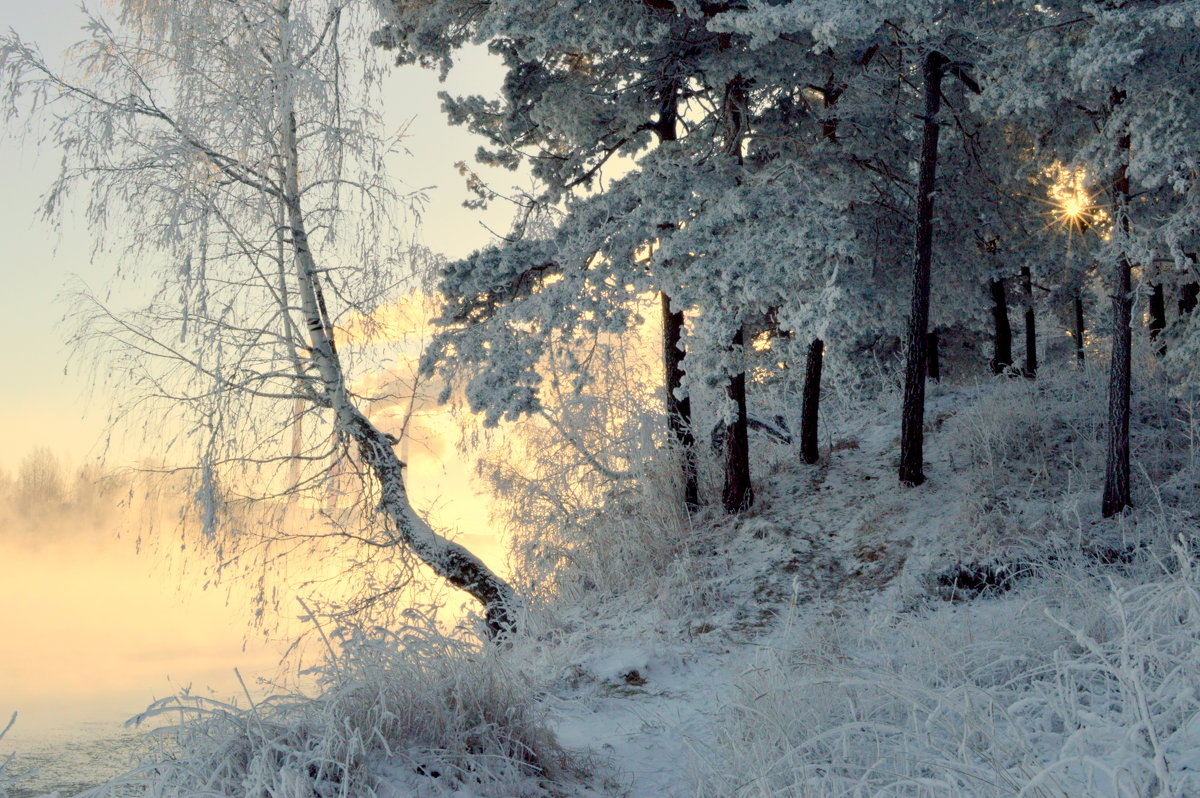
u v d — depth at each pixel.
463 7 13.72
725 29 11.02
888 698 5.36
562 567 13.82
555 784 5.32
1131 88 10.03
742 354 12.84
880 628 8.28
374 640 5.41
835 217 11.34
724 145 13.95
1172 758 3.54
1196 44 9.77
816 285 11.35
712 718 6.97
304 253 11.91
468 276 13.13
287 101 11.27
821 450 16.17
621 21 12.30
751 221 11.76
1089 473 12.23
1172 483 11.37
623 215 12.55
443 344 13.03
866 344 20.19
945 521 11.62
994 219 15.25
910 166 15.80
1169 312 21.81
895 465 14.32
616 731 7.09
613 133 14.40
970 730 3.93
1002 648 6.16
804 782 4.17
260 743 4.44
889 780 4.07
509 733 5.38
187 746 4.39
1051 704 4.21
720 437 15.88
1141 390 15.09
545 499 14.50
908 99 14.63
